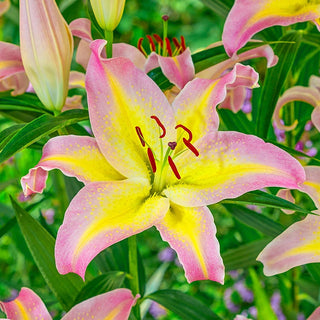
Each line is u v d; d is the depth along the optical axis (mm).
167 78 611
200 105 575
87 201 527
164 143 580
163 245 1686
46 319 572
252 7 560
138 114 569
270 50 627
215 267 521
